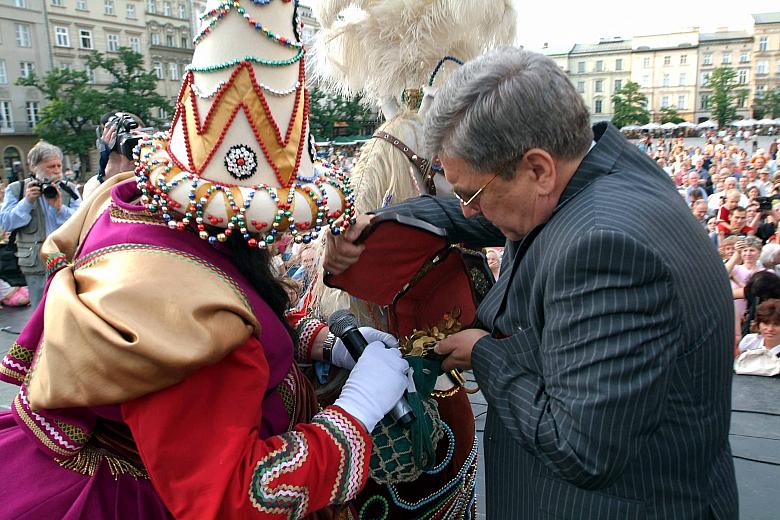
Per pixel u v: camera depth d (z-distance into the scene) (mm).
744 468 2217
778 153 17297
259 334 1043
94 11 43562
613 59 68062
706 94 67438
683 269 1033
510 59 1087
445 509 1529
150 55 46688
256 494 960
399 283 1489
